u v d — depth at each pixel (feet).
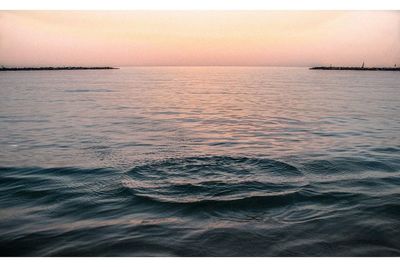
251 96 107.55
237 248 14.14
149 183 22.40
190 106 78.64
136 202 19.17
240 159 29.25
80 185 22.33
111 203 19.16
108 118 58.13
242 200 19.15
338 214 17.33
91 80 232.94
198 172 25.05
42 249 14.25
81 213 17.87
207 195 20.03
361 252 13.83
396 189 21.18
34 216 17.57
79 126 49.16
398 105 76.59
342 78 261.44
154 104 82.79
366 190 20.97
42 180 23.54
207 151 32.89
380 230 15.58
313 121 54.03
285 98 99.50
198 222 16.56
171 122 53.88
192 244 14.44
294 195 19.93
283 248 14.12
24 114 62.39
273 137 40.57
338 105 78.07
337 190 20.90
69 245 14.51
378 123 50.98
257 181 22.63
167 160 28.96
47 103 82.58
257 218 16.96
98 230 15.81
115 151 32.91
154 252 13.85
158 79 258.57
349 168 26.16
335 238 14.87
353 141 37.47
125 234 15.38
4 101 86.63
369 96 103.04
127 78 275.18
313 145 35.45
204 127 48.85
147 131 45.19
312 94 113.50
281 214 17.42
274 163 27.73
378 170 25.61
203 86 167.84
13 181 23.40
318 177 23.73
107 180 23.26
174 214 17.53
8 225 16.52
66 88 144.46
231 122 53.93
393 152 31.68
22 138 39.99
